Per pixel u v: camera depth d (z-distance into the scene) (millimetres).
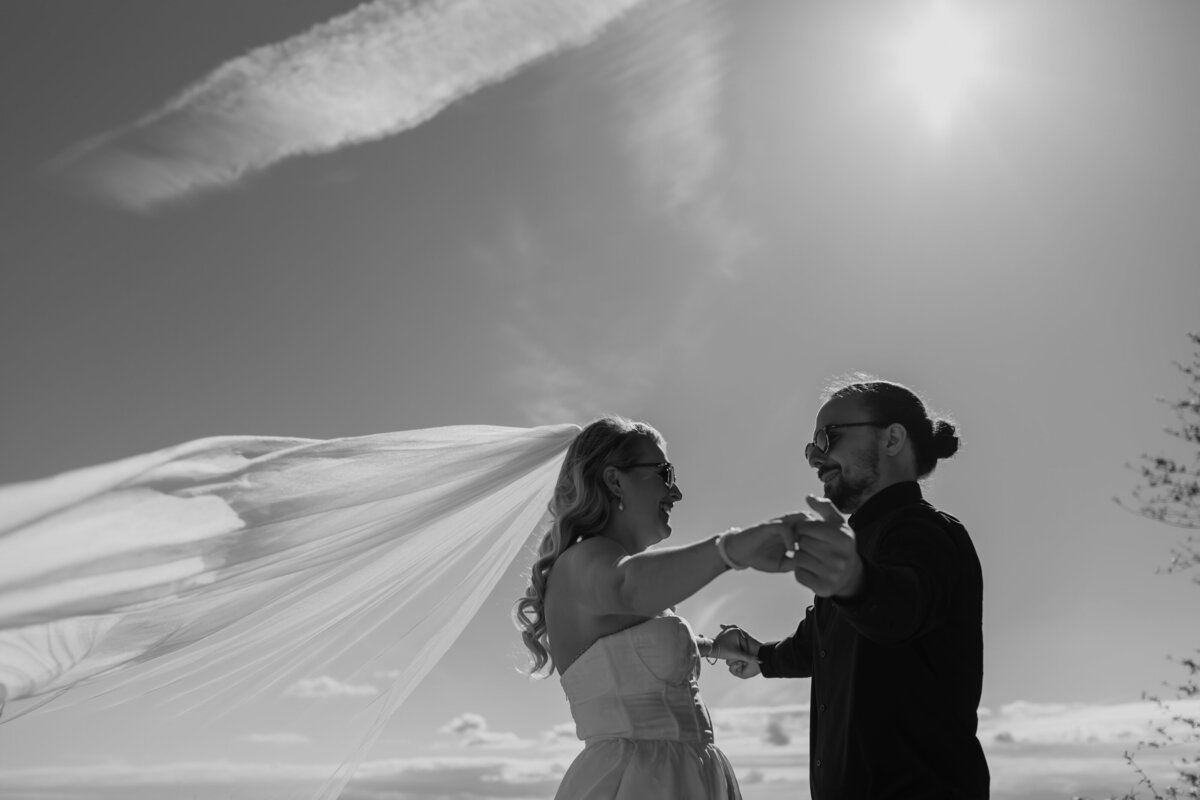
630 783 3047
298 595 3529
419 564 3803
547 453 3719
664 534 3355
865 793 2656
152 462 2990
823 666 2861
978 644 2797
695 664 3338
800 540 2150
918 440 2971
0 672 2639
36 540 2682
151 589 2742
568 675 3217
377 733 3836
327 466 3238
